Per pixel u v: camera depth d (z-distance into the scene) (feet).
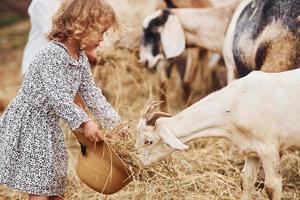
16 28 33.14
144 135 10.96
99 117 10.91
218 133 10.93
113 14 10.14
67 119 9.97
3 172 10.31
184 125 10.89
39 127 10.23
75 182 13.28
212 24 15.72
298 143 10.55
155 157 11.02
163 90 17.15
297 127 10.37
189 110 10.99
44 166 10.25
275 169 10.54
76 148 15.23
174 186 11.81
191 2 16.24
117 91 17.13
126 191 12.78
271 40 13.29
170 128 10.91
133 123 14.61
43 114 10.24
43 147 10.23
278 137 10.52
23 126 10.25
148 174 11.16
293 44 12.89
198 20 15.81
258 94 10.48
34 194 10.29
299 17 12.82
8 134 10.32
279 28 13.16
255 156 10.85
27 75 10.28
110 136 10.80
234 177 12.90
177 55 16.01
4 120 10.48
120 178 10.65
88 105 10.91
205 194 12.17
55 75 10.00
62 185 10.64
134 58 16.97
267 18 13.48
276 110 10.40
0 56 26.96
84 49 10.36
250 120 10.45
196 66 18.06
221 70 17.58
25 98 10.26
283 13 13.15
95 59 15.31
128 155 10.83
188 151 14.34
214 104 10.85
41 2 14.56
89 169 10.50
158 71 17.17
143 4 16.29
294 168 13.24
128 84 17.52
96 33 10.03
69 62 10.15
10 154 10.27
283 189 12.65
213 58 17.70
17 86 21.58
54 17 10.19
